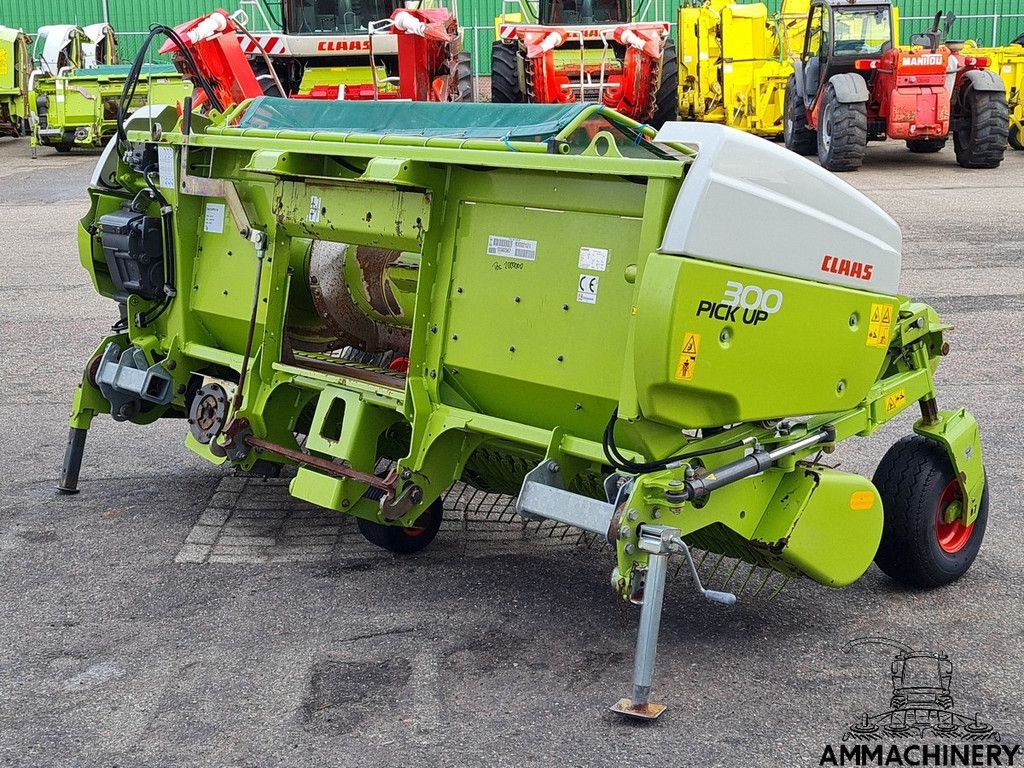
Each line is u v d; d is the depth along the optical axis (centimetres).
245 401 474
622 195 364
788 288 355
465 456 430
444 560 471
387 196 422
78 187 1650
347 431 437
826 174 370
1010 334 805
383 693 366
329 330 514
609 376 372
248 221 476
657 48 1619
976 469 442
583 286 378
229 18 793
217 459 482
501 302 402
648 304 328
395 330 497
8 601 434
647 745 336
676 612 423
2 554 478
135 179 534
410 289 454
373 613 423
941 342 445
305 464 462
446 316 418
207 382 496
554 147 368
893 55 1647
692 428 350
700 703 359
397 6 1408
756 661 386
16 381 738
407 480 418
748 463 366
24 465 586
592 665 383
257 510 529
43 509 528
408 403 419
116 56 2620
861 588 445
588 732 343
